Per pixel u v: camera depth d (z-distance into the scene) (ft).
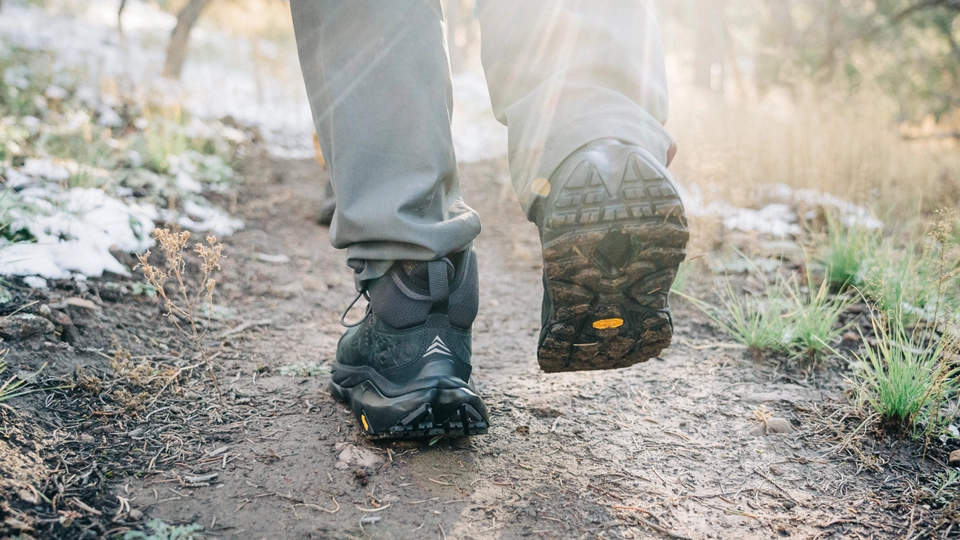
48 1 31.37
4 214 7.08
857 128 13.17
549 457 4.69
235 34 27.84
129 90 15.93
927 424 5.10
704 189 9.98
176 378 5.53
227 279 8.34
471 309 4.64
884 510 4.20
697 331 7.36
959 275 6.75
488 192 14.65
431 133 4.18
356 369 4.91
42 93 14.69
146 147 11.83
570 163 3.94
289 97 20.86
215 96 19.57
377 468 4.40
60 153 10.16
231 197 11.69
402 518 3.91
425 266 4.38
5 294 5.88
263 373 5.91
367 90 4.12
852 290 7.87
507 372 6.32
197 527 3.68
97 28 27.63
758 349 6.68
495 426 5.10
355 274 4.70
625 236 4.00
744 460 4.76
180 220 9.70
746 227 10.59
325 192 10.93
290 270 9.14
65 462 4.10
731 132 13.05
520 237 11.74
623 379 6.10
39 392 4.80
